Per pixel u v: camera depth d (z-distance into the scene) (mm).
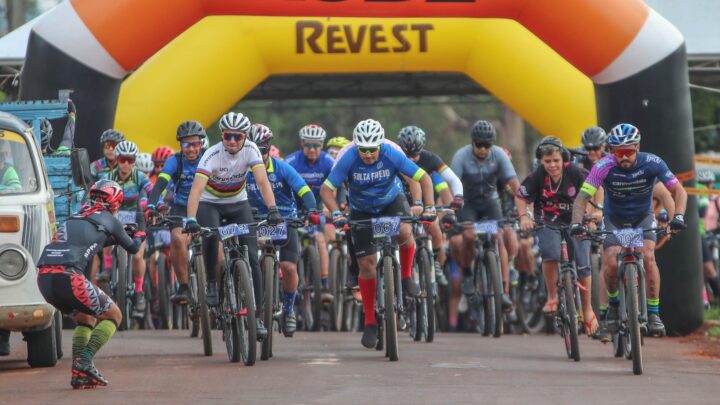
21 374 26359
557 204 31688
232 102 49562
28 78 41156
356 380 24422
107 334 23406
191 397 21828
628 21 40406
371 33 47719
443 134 141875
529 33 49000
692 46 51469
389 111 140000
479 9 40312
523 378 25156
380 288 29453
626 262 26844
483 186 39031
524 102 49531
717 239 53688
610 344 34656
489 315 38281
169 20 40344
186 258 33125
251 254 27938
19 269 26312
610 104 41750
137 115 47719
